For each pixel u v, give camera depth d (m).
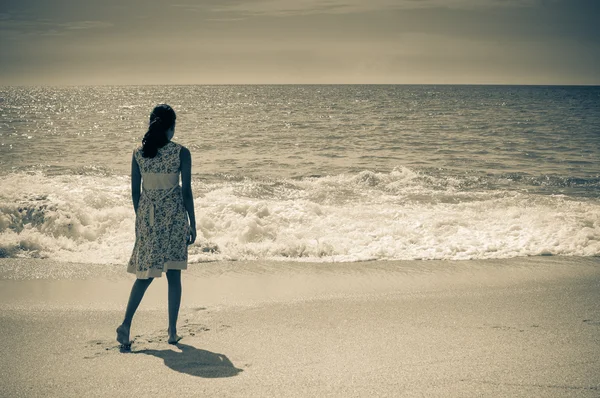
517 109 47.16
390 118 36.34
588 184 13.33
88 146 20.64
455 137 23.95
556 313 4.75
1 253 6.98
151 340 4.07
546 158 17.81
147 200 3.90
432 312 4.79
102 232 7.88
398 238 7.83
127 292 5.45
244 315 4.73
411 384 3.24
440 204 10.38
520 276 6.12
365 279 6.03
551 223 8.40
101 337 4.14
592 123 30.53
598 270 6.36
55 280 5.88
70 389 3.17
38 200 8.63
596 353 3.76
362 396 3.07
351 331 4.28
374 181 13.08
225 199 10.55
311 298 5.29
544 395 3.09
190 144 21.61
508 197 11.07
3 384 3.23
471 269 6.46
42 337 4.12
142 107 63.97
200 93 134.62
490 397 3.07
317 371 3.45
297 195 11.41
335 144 21.59
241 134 25.56
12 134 25.06
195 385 3.22
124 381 3.28
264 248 7.28
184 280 5.98
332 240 7.65
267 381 3.28
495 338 4.09
